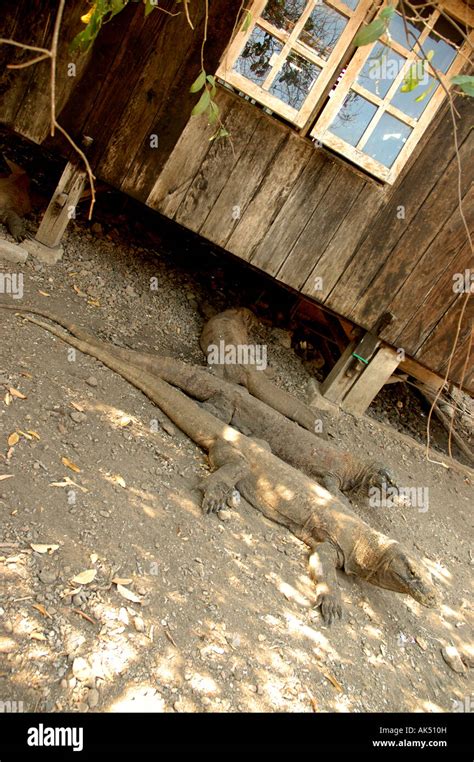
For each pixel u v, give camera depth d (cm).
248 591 416
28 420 433
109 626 330
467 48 539
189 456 520
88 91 593
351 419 725
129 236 814
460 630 516
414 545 595
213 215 628
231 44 538
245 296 849
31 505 371
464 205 619
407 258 643
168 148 602
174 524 433
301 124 568
